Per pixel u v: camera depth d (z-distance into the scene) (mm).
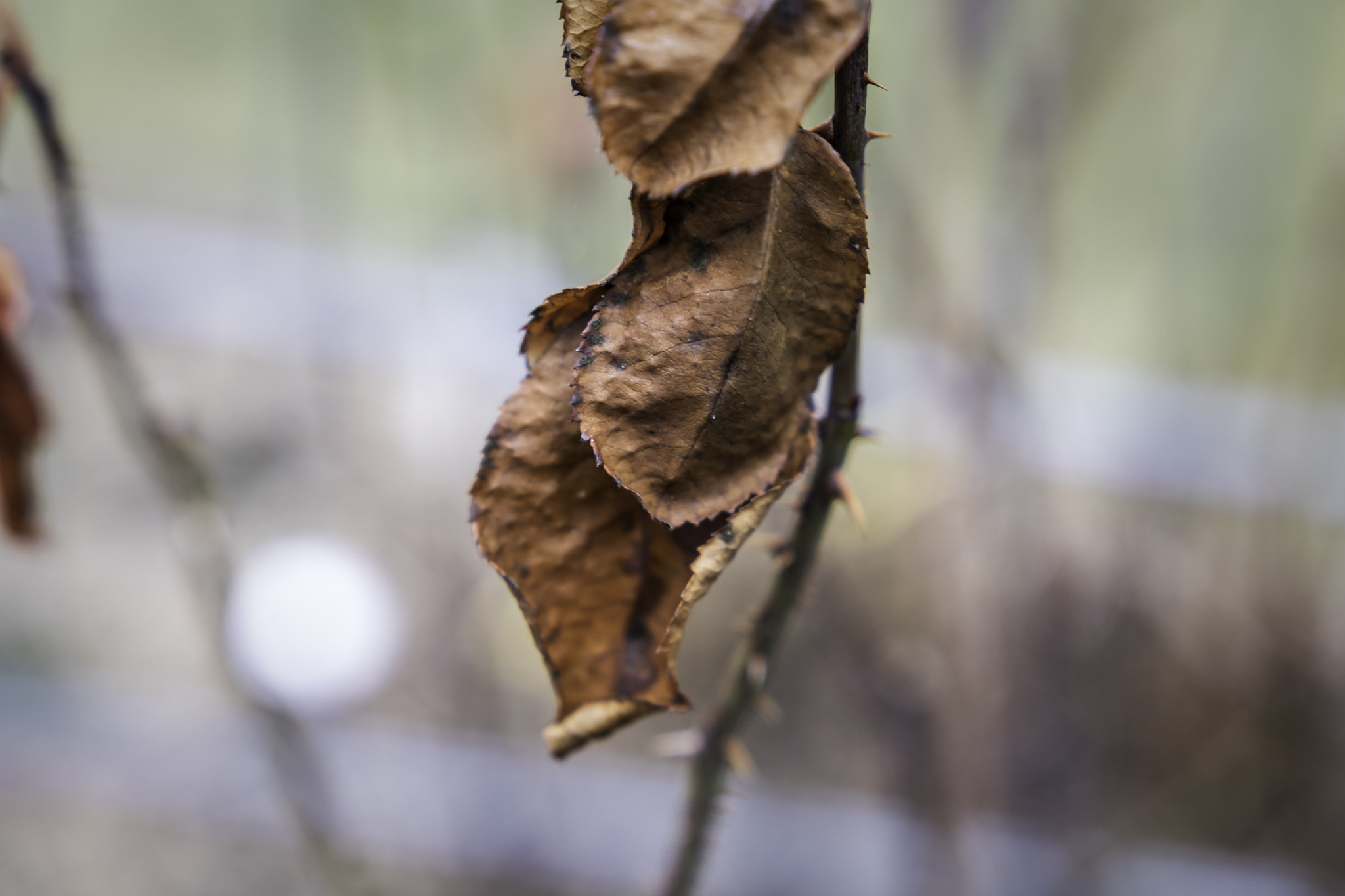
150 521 946
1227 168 799
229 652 518
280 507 899
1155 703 767
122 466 961
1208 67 782
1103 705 749
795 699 840
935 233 575
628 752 843
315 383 903
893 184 598
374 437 906
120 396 428
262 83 1096
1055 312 865
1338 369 730
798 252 243
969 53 545
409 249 964
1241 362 833
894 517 689
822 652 684
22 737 819
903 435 751
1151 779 767
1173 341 861
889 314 827
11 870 771
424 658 824
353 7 846
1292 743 756
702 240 241
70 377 946
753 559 864
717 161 229
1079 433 812
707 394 242
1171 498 802
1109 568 784
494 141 803
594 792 804
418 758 790
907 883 646
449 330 915
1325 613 751
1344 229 708
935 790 617
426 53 787
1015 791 724
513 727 825
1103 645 771
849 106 242
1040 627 727
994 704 624
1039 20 549
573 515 251
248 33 1216
